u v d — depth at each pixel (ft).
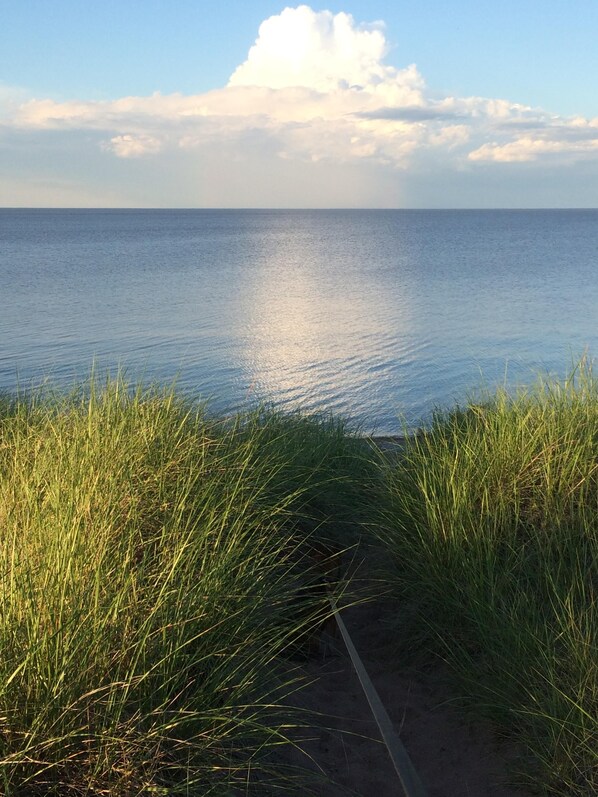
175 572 11.61
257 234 517.14
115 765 8.57
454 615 13.67
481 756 11.08
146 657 9.59
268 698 11.63
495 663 11.94
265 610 13.03
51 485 13.32
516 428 17.87
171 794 8.77
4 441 17.71
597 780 9.73
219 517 14.26
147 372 67.41
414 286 156.25
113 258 254.06
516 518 15.05
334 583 15.17
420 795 9.16
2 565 10.35
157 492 14.60
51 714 8.53
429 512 15.40
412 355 78.89
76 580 10.15
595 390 20.08
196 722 9.49
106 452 15.12
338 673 13.79
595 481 16.11
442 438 19.48
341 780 10.68
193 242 389.39
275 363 74.74
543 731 10.58
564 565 13.74
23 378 62.08
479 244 363.35
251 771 10.03
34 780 8.30
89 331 92.63
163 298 131.95
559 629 12.01
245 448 18.07
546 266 213.46
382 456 20.57
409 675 13.61
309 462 19.43
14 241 394.11
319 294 141.59
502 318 106.83
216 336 91.50
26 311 111.04
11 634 9.02
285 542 15.52
